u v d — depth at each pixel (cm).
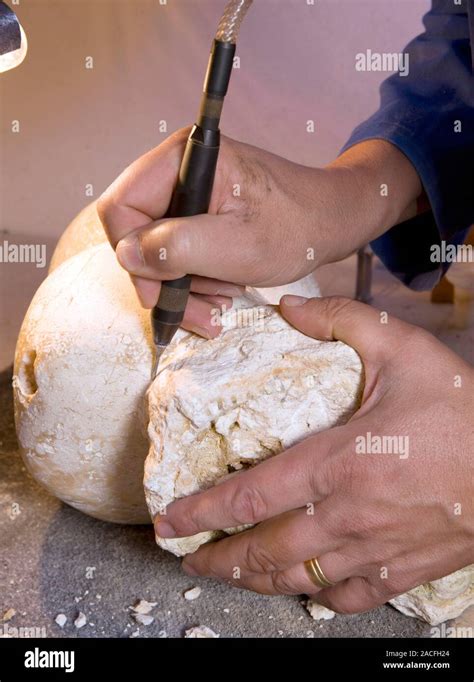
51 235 222
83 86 214
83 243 115
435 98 99
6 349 148
